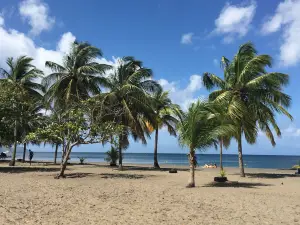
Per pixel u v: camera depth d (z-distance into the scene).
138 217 7.93
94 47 27.17
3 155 48.75
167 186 14.48
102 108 20.55
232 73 21.72
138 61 27.23
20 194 10.88
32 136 17.25
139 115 27.23
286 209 9.48
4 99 22.36
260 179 19.59
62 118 18.91
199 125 14.27
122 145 25.84
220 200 10.80
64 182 14.98
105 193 11.71
